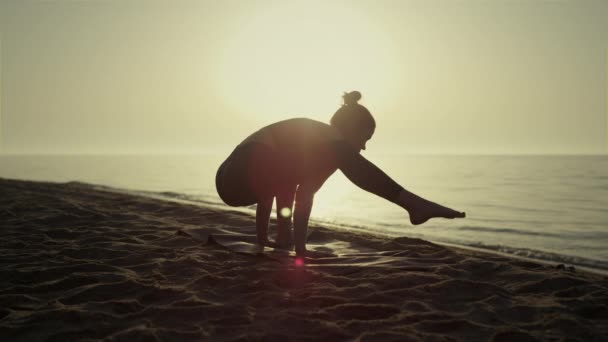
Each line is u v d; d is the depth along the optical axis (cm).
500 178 2430
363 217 878
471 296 248
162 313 212
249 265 311
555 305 229
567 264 461
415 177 2636
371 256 349
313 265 313
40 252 344
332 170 315
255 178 314
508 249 541
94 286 250
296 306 228
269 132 319
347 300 236
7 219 498
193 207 638
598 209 1050
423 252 383
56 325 197
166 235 418
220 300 236
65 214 524
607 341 186
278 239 374
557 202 1217
